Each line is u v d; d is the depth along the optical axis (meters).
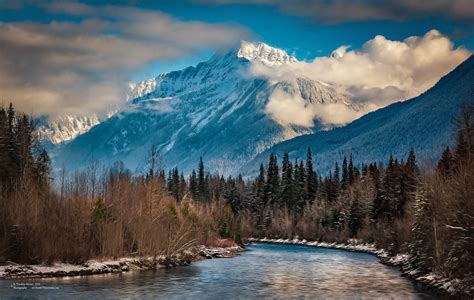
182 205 81.06
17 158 74.75
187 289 42.31
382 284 46.47
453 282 40.28
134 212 62.50
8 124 78.19
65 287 40.59
